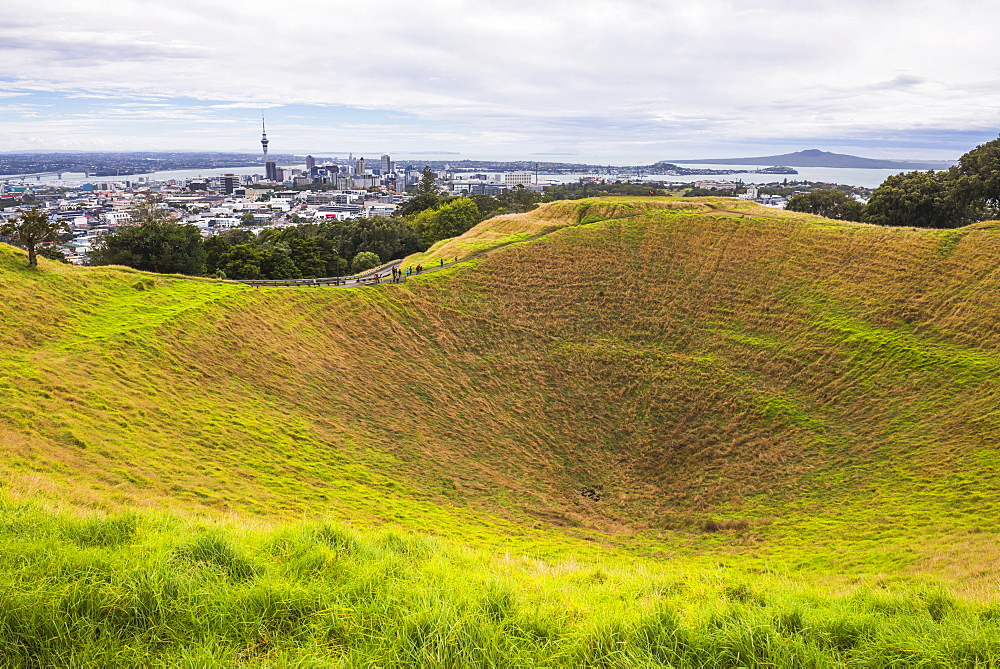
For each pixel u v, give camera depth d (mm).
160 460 24219
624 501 36406
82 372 29812
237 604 7445
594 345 54531
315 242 93562
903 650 7270
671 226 71875
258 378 37969
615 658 6969
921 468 32406
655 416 45250
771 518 31406
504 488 35344
